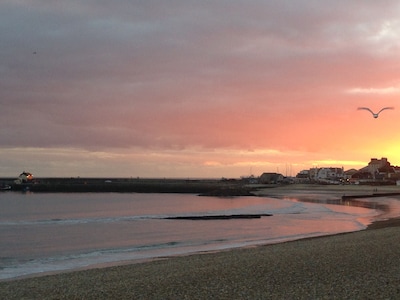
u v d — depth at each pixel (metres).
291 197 113.56
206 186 173.38
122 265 21.83
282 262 18.27
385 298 12.01
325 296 12.37
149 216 57.25
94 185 173.50
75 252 28.69
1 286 15.97
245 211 66.25
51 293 14.34
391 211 63.47
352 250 20.98
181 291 13.73
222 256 22.19
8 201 103.75
